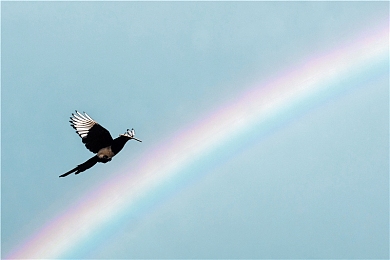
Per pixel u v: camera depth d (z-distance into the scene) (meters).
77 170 16.31
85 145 16.31
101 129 16.27
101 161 16.45
